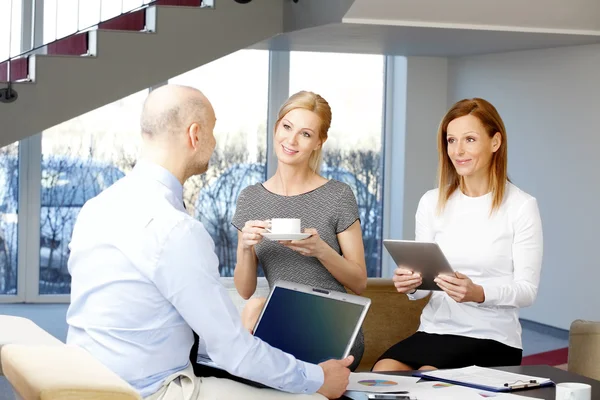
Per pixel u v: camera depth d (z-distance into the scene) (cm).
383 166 872
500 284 325
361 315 245
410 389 242
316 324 255
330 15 570
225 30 623
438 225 341
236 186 826
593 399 235
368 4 550
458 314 326
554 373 265
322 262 302
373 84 866
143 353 211
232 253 824
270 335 264
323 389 228
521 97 756
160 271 208
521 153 759
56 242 798
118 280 210
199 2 645
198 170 231
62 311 759
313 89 849
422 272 308
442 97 856
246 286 328
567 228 704
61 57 574
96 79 584
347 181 866
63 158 793
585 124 683
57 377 160
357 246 321
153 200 215
